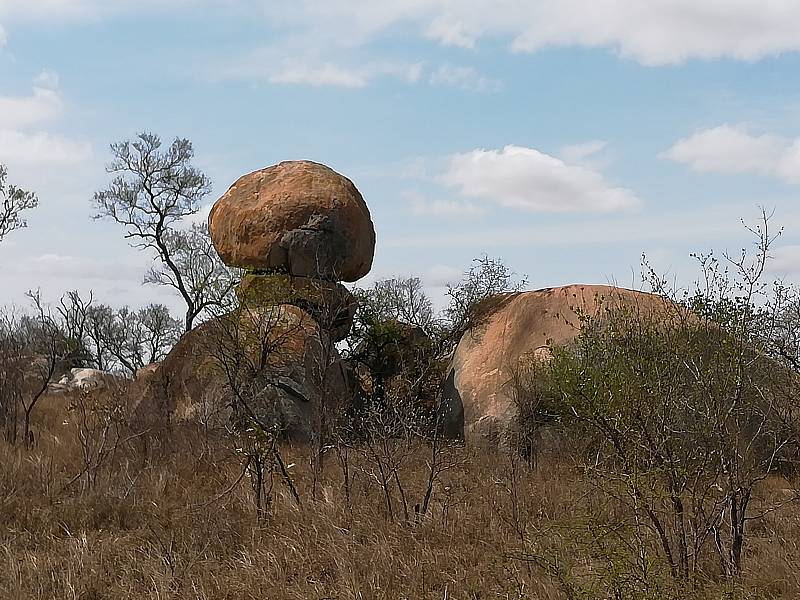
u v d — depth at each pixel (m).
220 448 11.40
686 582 6.06
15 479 10.09
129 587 7.12
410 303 18.47
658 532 6.73
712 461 6.93
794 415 8.25
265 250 14.87
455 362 15.52
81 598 6.93
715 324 7.23
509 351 14.70
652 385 6.99
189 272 27.70
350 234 15.17
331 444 11.75
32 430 13.75
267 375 12.91
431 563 7.47
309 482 10.32
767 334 7.46
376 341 16.56
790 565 6.99
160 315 36.53
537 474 11.05
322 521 8.45
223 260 15.62
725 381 6.96
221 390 12.70
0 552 7.88
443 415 14.70
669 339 7.35
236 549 8.05
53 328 14.79
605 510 6.90
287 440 13.18
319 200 15.01
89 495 9.58
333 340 14.59
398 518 8.71
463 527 8.54
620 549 5.96
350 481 10.08
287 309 14.33
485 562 7.60
